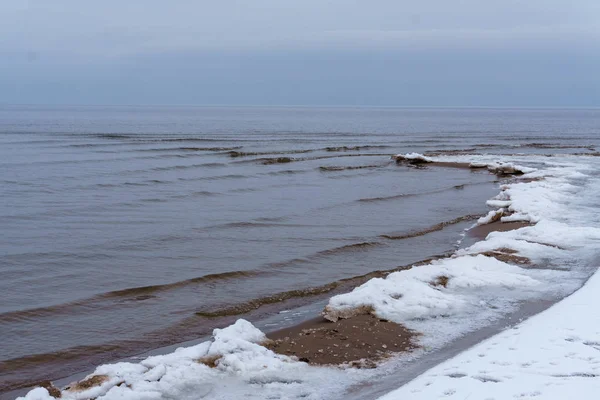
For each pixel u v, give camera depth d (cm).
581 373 701
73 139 6384
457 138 7950
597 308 966
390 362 797
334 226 1992
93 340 969
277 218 2130
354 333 906
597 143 7031
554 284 1162
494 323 951
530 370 712
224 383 729
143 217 2128
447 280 1170
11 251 1608
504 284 1155
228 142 6481
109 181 3069
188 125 11356
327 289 1254
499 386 668
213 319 1071
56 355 905
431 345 860
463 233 1859
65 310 1122
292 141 6875
